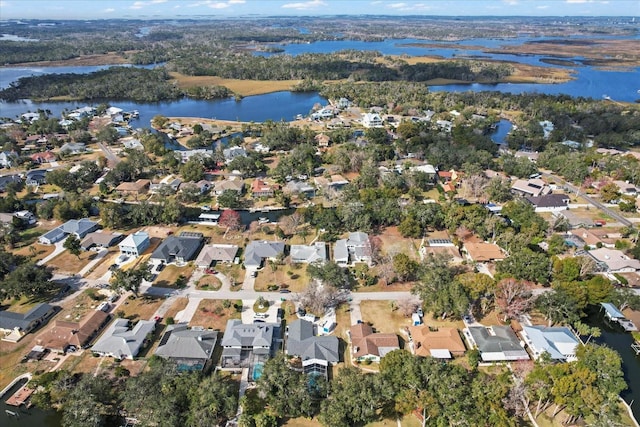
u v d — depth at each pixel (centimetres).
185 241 12725
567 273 10825
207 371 8412
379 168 18300
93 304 10381
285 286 11125
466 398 7088
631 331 9719
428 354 8675
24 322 9438
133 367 8500
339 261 12081
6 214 14450
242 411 7431
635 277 11456
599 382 7569
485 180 16800
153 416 6831
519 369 8269
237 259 12288
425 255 12312
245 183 17700
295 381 7600
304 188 16612
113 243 13050
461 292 9619
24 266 10762
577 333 9594
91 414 7062
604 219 14738
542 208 15338
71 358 8725
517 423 7275
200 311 10138
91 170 17925
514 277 10888
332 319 9931
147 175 18300
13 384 8156
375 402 7150
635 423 7369
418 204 14288
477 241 13112
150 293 10781
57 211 14288
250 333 9056
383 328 9656
